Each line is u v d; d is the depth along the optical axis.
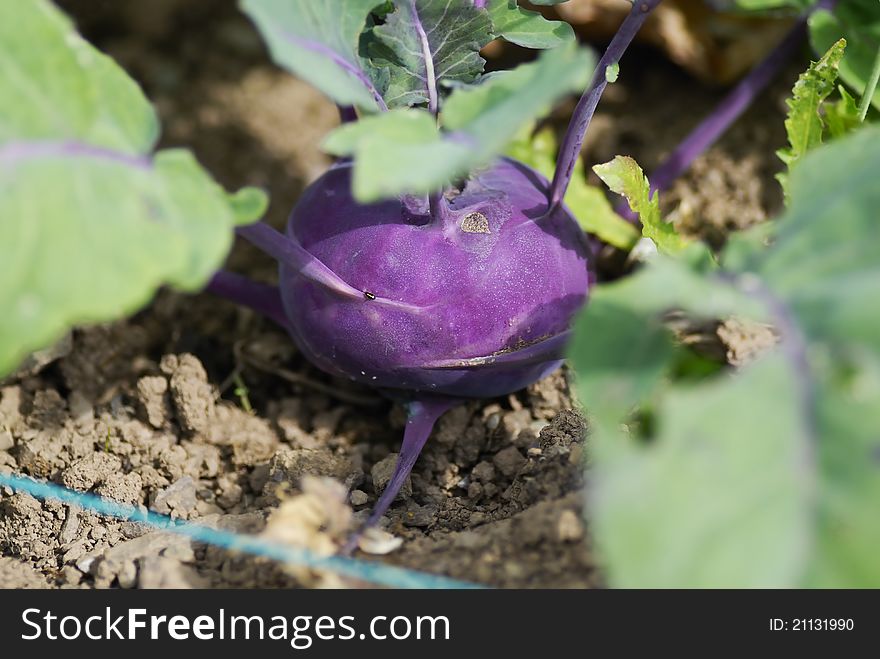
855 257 0.57
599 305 0.57
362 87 0.62
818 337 0.56
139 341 0.72
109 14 0.84
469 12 0.64
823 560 0.54
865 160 0.58
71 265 0.56
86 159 0.57
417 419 0.65
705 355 0.65
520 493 0.65
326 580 0.61
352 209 0.64
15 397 0.70
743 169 0.77
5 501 0.67
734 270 0.58
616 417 0.56
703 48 0.78
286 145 0.81
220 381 0.72
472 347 0.63
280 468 0.67
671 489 0.55
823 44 0.71
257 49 0.84
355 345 0.64
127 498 0.67
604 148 0.78
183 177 0.58
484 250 0.63
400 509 0.66
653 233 0.67
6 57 0.57
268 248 0.62
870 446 0.55
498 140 0.56
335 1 0.62
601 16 0.77
